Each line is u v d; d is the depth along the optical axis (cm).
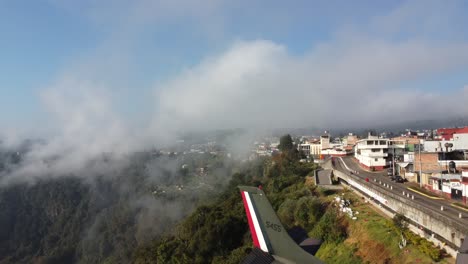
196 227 5384
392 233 2777
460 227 2181
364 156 7419
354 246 2941
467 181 3491
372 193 3800
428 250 2298
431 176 4331
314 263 1407
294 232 1755
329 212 3616
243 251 3894
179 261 4738
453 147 6594
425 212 2616
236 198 6544
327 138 14750
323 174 6712
